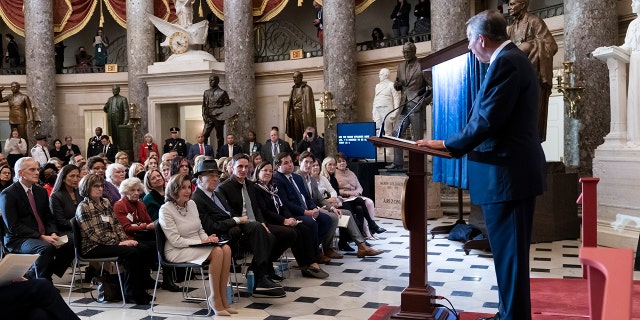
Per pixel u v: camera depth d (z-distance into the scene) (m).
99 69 19.53
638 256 6.40
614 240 7.63
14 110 16.81
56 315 3.74
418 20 15.45
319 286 6.07
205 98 14.16
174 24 16.95
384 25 18.34
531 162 3.07
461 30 12.00
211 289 5.11
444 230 8.83
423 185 4.07
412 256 4.12
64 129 19.34
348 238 7.96
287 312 5.14
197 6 20.31
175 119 17.83
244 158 6.30
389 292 5.79
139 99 17.36
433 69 7.43
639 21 7.75
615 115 7.95
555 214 8.43
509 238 3.15
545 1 14.55
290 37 19.16
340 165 9.07
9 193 5.77
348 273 6.66
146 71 17.36
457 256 7.46
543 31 7.79
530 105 3.08
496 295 5.59
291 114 13.64
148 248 5.68
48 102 18.06
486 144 3.16
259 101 17.45
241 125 15.98
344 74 14.34
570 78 9.69
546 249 7.80
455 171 6.73
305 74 16.78
